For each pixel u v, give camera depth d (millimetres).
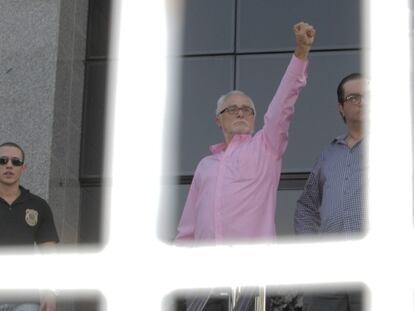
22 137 12016
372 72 7230
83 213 12602
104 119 12938
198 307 7418
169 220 12648
